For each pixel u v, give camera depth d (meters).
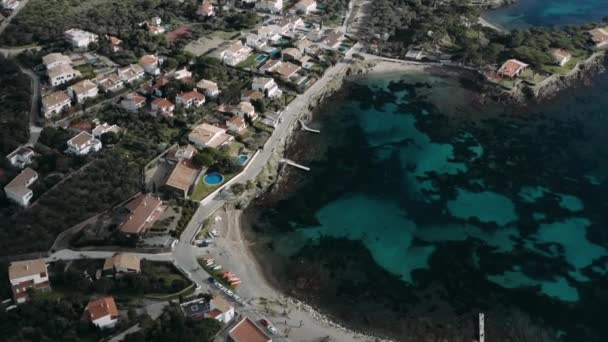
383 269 168.50
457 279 166.88
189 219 172.12
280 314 148.88
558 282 167.38
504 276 168.62
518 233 184.00
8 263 150.62
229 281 155.38
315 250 173.00
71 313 135.50
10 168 180.25
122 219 167.00
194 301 144.00
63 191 171.75
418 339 147.50
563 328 153.62
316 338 142.75
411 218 187.75
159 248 160.62
